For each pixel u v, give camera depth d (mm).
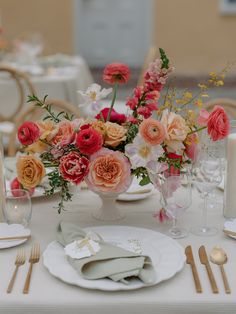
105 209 1494
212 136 1347
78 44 8188
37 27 8016
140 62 8469
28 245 1326
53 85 4082
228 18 8023
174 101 1392
